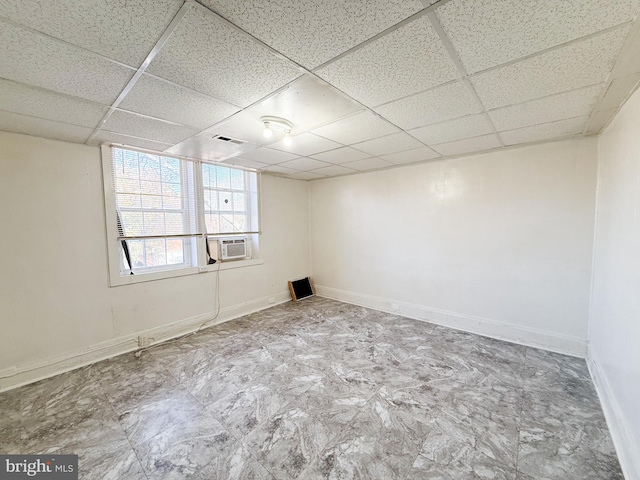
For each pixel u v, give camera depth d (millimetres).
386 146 2844
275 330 3420
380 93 1687
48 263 2457
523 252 2936
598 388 2105
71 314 2582
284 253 4625
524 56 1302
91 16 1014
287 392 2156
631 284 1594
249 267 4102
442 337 3158
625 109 1807
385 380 2299
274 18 1046
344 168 3984
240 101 1776
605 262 2197
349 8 1000
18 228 2312
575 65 1374
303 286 4855
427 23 1080
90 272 2682
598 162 2504
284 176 4543
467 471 1457
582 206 2605
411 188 3750
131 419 1875
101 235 2742
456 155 3258
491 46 1227
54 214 2480
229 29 1109
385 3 975
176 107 1856
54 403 2059
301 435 1715
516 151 2920
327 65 1381
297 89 1630
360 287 4422
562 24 1075
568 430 1729
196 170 3447
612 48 1227
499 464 1496
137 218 3006
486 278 3188
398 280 3965
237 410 1956
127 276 2914
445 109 1924
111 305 2814
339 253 4648
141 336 3006
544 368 2459
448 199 3428
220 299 3744
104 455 1580
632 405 1470
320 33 1138
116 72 1418
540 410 1914
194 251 3492
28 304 2367
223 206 3828
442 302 3555
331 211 4707
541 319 2861
